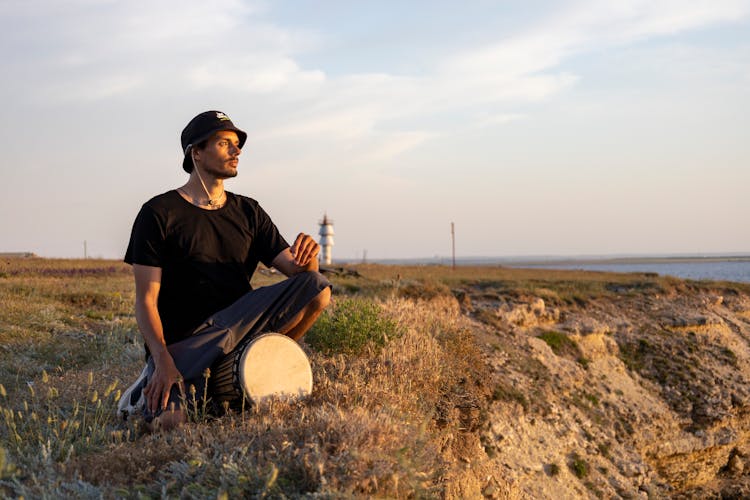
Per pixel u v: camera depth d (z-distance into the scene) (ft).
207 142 15.80
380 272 102.83
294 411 15.20
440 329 36.04
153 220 15.33
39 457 13.41
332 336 24.58
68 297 44.37
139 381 16.05
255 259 17.20
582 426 46.98
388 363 24.00
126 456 12.85
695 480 57.11
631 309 72.54
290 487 11.40
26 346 29.07
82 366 26.68
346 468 11.67
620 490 43.39
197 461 11.75
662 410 57.00
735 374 65.92
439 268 160.25
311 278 16.39
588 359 58.13
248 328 15.88
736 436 59.31
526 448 38.45
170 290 15.87
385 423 13.82
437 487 13.10
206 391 15.28
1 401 19.04
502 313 57.11
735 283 93.86
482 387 33.06
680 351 66.13
